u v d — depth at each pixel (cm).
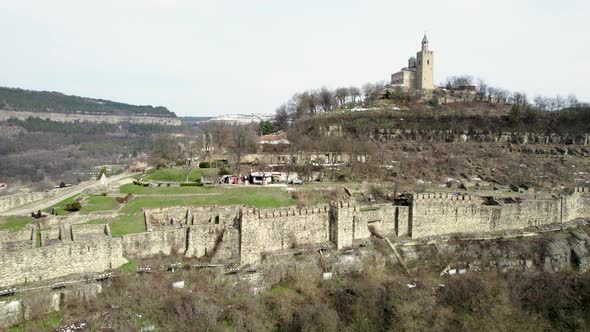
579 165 14075
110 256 6444
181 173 12262
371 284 7150
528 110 19612
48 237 6725
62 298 5772
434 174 13300
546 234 9431
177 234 7138
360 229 8369
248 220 7181
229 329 5938
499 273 8206
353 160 13275
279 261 7281
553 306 7369
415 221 8831
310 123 18450
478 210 9269
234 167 12444
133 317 5734
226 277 6744
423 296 7119
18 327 5375
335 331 6303
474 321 6838
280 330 6169
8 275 5700
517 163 14512
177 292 6219
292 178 11844
